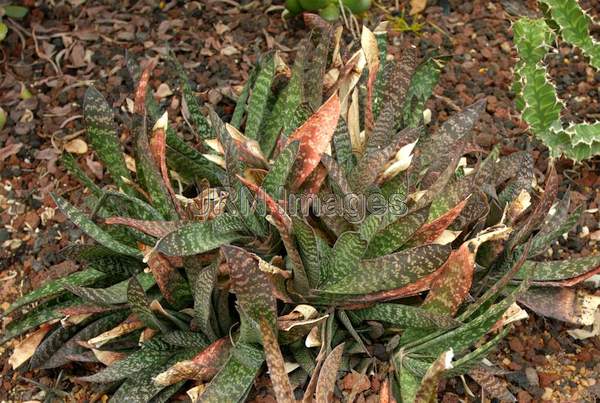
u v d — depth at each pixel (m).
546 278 1.00
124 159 1.04
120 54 1.30
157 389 0.94
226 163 0.93
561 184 1.18
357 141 1.07
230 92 1.21
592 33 1.37
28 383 1.02
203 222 0.94
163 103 1.24
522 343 1.04
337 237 1.00
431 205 0.96
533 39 1.09
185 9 1.36
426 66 1.12
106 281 1.04
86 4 1.37
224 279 0.96
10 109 1.25
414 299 1.00
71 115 1.24
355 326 0.99
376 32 1.13
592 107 1.26
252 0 1.37
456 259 0.92
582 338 1.04
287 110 1.06
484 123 1.23
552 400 0.99
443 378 0.95
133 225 0.93
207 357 0.93
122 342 1.00
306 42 1.06
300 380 0.96
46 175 1.19
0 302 1.09
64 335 1.00
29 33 1.33
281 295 0.95
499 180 1.07
